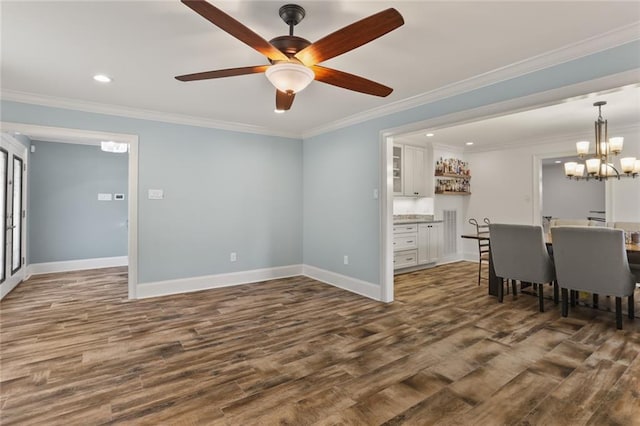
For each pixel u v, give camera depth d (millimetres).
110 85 3143
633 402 1897
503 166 6309
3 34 2193
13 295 4141
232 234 4695
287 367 2334
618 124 4672
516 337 2834
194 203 4391
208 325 3131
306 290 4391
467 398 1953
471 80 2938
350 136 4379
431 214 6211
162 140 4168
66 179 5660
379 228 3957
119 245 6125
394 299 3984
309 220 5191
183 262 4320
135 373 2250
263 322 3209
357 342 2746
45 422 1747
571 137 5383
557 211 9086
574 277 3207
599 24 2082
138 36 2230
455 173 6488
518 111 2729
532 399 1937
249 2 1846
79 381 2146
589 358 2441
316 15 1977
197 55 2508
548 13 1961
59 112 3588
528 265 3555
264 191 4957
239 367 2334
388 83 3055
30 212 5336
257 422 1749
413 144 5980
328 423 1739
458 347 2643
